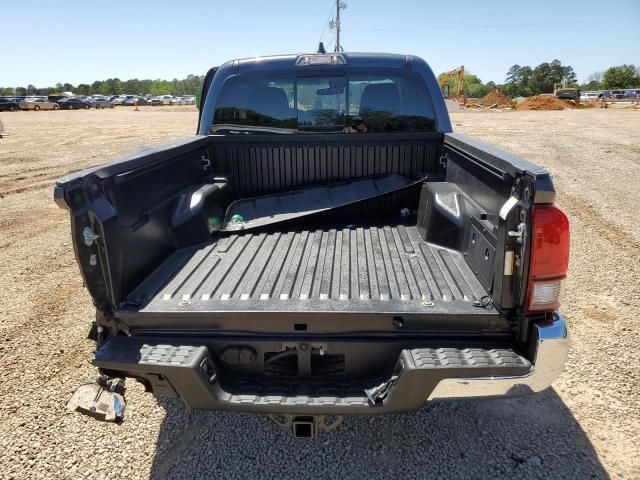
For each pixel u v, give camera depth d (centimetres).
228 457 271
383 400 213
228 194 379
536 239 203
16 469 263
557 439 280
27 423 301
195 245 321
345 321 224
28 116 3853
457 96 4909
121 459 271
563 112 3919
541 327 209
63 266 576
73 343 397
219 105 394
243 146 393
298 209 370
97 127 2609
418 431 289
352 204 362
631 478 251
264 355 231
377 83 388
